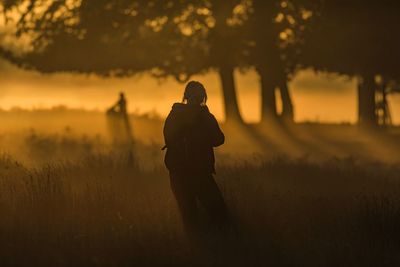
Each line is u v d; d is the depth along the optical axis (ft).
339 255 92.68
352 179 180.96
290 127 458.91
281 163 201.36
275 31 438.81
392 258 94.68
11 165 177.68
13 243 93.61
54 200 114.42
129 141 347.97
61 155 271.49
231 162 258.37
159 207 113.09
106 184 139.44
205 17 451.53
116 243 93.81
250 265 88.79
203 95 104.01
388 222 109.91
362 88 443.32
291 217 112.47
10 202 115.85
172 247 93.15
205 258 90.27
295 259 91.20
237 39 449.06
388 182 180.24
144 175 165.99
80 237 96.17
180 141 103.24
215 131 103.35
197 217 104.22
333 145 376.89
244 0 440.04
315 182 170.19
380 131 439.22
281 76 453.17
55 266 86.48
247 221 107.45
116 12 456.04
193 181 103.24
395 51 390.01
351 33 392.88
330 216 114.83
